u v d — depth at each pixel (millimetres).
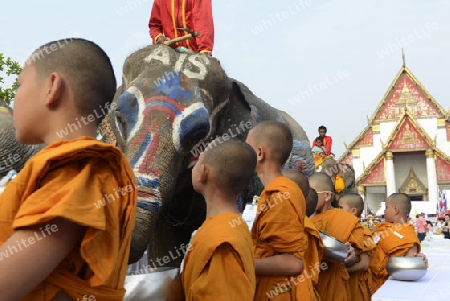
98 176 1384
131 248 2764
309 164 6301
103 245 1370
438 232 25047
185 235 4504
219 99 3834
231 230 2248
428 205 31969
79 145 1342
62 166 1341
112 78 1623
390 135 36188
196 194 4039
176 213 4168
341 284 4039
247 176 2514
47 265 1250
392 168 36438
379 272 5293
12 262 1214
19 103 1529
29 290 1242
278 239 2711
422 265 5027
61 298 1336
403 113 36375
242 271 2160
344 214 4359
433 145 35250
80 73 1510
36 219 1217
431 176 35188
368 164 37906
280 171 3053
